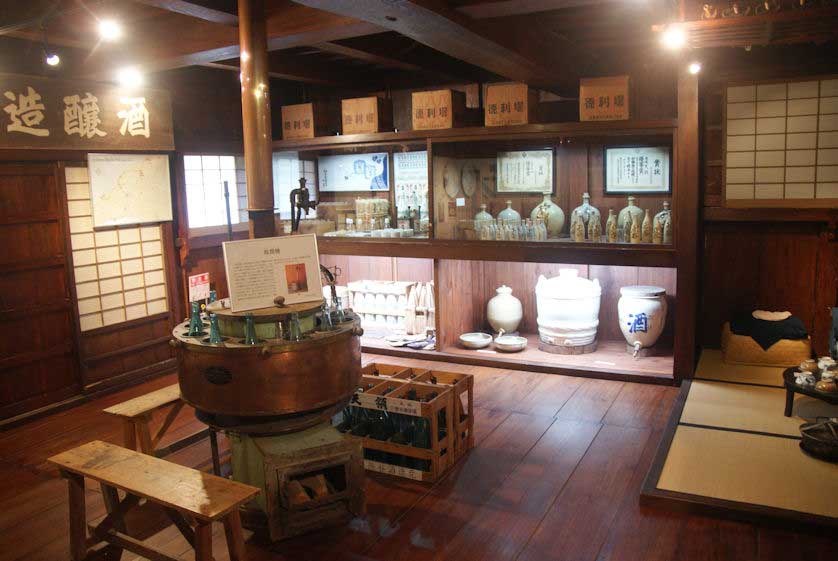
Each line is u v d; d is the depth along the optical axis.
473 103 6.27
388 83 6.57
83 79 4.73
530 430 4.02
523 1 3.27
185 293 5.70
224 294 6.14
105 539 2.77
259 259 3.15
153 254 5.42
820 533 2.77
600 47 5.34
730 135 4.83
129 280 5.23
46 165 4.61
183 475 2.64
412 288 5.97
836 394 3.59
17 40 4.38
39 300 4.63
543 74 4.74
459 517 3.07
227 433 3.13
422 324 5.94
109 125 4.92
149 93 5.18
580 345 5.34
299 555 2.83
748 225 5.13
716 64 4.80
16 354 4.50
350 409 3.77
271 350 2.91
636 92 5.11
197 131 5.70
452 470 3.53
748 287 5.20
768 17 3.26
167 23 4.23
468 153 5.58
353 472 3.02
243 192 6.29
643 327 5.13
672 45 3.82
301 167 6.44
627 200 5.25
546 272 5.88
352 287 6.29
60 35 3.88
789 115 4.64
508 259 5.12
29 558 2.91
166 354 5.57
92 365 4.99
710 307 5.36
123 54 4.46
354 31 3.73
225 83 5.96
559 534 2.89
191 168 5.75
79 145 4.74
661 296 5.18
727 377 4.67
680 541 2.79
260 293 3.13
